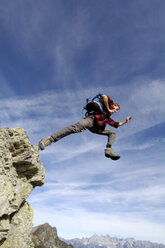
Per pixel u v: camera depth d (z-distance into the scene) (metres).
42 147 5.22
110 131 6.00
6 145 7.79
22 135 8.43
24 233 8.88
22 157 8.48
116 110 6.00
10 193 7.45
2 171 7.41
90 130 5.90
